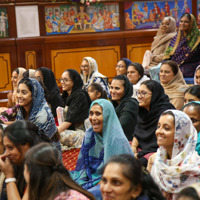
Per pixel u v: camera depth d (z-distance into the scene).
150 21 13.70
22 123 3.68
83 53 13.25
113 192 2.73
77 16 13.04
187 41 9.83
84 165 4.74
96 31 13.30
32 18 12.62
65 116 7.60
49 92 8.32
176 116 3.94
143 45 13.73
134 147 5.77
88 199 2.92
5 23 12.41
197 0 13.96
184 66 9.88
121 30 13.50
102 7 13.20
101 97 7.28
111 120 4.50
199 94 5.68
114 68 13.60
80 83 7.91
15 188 3.57
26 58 12.71
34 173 2.88
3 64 12.51
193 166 3.84
